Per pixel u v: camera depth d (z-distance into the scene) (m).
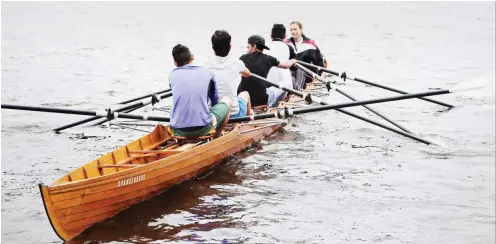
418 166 12.98
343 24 37.16
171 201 10.77
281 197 11.18
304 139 14.74
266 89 15.37
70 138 14.69
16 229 9.73
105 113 12.62
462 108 18.16
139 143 11.65
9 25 34.44
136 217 10.08
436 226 10.09
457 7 42.66
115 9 41.59
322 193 11.42
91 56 26.98
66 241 9.21
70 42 30.33
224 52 12.70
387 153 13.86
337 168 12.78
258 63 14.45
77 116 16.83
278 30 16.25
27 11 39.22
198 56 27.86
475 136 15.22
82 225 9.46
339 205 10.91
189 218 10.14
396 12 41.34
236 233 9.69
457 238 9.66
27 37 31.14
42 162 12.89
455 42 31.45
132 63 25.66
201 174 12.09
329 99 19.31
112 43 30.44
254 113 14.50
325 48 29.92
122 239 9.34
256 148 13.89
